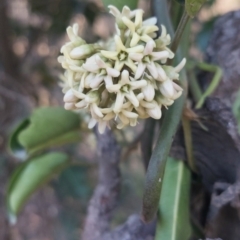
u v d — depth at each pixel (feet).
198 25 1.26
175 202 0.60
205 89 0.70
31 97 1.49
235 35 0.71
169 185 0.61
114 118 0.52
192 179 0.65
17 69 1.47
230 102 0.63
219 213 0.60
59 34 1.43
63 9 1.37
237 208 0.57
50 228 1.70
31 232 1.73
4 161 1.53
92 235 0.77
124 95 0.48
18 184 0.84
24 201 0.85
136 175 1.61
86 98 0.49
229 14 0.73
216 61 0.72
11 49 1.45
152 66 0.48
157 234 0.58
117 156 0.76
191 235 0.65
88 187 1.44
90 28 1.44
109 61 0.48
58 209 1.67
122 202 1.57
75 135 0.84
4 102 1.43
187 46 0.60
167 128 0.51
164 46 0.50
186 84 0.54
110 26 1.50
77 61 0.50
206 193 0.65
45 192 1.69
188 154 0.61
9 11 1.45
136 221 0.65
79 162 0.88
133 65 0.47
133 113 0.49
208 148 0.61
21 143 0.78
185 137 0.59
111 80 0.47
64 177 1.41
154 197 0.50
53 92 1.56
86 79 0.48
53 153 0.87
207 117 0.58
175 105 0.52
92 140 0.87
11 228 1.68
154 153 0.50
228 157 0.60
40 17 1.44
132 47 0.48
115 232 0.66
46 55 1.53
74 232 1.62
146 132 0.65
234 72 0.67
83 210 1.64
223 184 0.60
